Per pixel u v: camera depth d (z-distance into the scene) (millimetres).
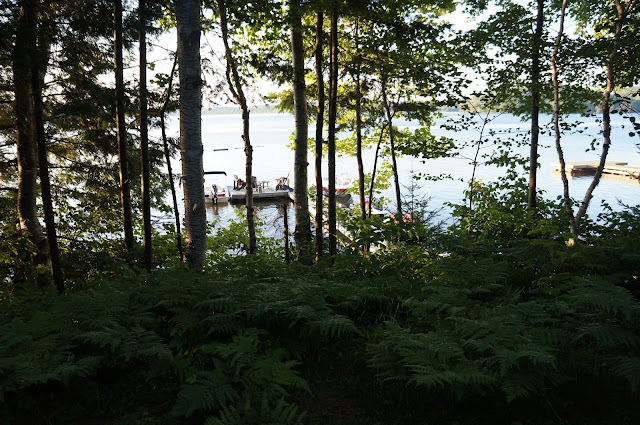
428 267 6379
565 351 3689
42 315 4285
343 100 15258
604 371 3588
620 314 3721
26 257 10203
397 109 14781
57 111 8945
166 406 3535
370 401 3527
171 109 12000
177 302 4703
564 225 10898
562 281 5281
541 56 9172
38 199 13250
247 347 3863
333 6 8906
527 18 9492
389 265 6527
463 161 50281
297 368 4145
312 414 3445
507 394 2979
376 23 10148
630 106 7691
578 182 39625
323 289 5059
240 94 11844
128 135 12070
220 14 11055
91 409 3525
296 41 12094
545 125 10852
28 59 7141
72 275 10852
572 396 3393
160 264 12039
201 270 8062
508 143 12352
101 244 11953
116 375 3955
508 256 6082
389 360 3646
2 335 3951
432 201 29906
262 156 69812
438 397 3521
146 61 10633
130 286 5629
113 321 4227
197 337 4402
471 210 12625
